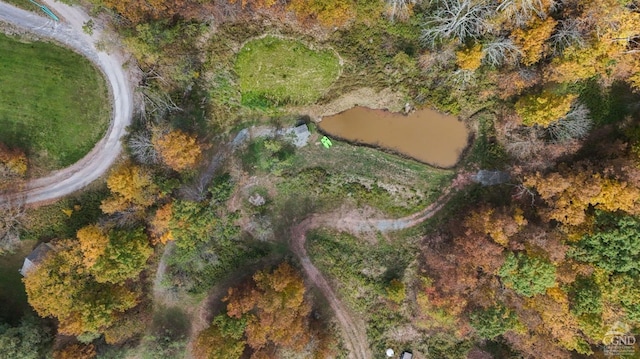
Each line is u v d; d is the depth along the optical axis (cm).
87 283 3966
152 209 3988
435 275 4109
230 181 4209
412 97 4075
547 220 3722
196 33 3862
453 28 3609
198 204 3884
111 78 3956
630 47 3478
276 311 3897
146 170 3834
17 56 3897
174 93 4016
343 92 4112
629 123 3678
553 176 3594
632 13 3256
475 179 4166
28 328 4028
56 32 3884
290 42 4012
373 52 3969
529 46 3522
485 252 3647
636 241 3388
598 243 3522
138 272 4019
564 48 3491
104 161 4069
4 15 3856
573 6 3397
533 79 3672
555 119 3597
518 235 3697
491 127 4069
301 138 4216
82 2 3825
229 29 3925
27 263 4059
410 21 3797
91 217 4150
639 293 3431
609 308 3591
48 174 4066
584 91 3788
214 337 4019
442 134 4178
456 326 4194
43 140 4006
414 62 3906
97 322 3884
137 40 3650
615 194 3422
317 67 4062
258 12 3819
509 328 3766
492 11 3472
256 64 4062
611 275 3559
